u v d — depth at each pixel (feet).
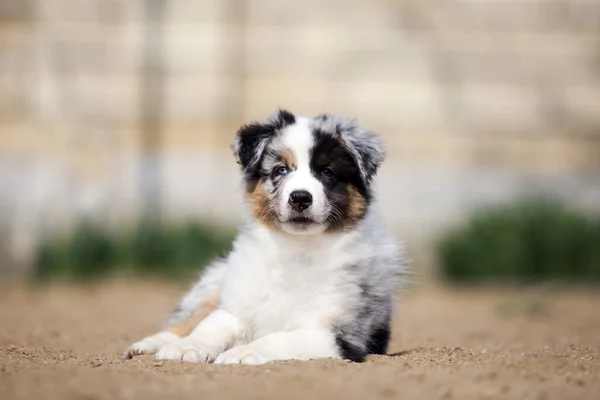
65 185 46.91
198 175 47.09
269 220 21.71
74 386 15.49
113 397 14.88
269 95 47.16
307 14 47.16
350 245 21.58
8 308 34.91
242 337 20.99
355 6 47.19
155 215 46.21
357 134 22.54
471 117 47.32
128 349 21.71
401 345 24.77
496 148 47.03
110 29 47.03
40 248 44.47
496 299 40.34
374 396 15.07
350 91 47.19
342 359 18.83
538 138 47.32
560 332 29.17
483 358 19.61
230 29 47.09
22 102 47.16
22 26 47.03
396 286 22.74
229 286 21.59
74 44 47.14
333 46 47.14
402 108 47.29
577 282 44.60
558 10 47.09
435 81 47.32
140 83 47.09
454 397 15.24
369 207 22.45
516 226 45.52
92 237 44.52
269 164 22.00
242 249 21.99
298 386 15.55
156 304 36.99
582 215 46.11
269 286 21.29
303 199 20.84
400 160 47.16
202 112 47.16
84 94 47.19
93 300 38.09
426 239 46.75
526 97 47.32
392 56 47.19
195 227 44.62
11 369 17.06
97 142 47.16
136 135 47.16
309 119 22.76
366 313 21.39
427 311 36.32
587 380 16.75
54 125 47.26
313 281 21.25
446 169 47.09
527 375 16.89
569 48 47.16
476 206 46.70
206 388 15.40
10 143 47.11
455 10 47.32
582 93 47.19
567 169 47.26
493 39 47.32
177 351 19.29
